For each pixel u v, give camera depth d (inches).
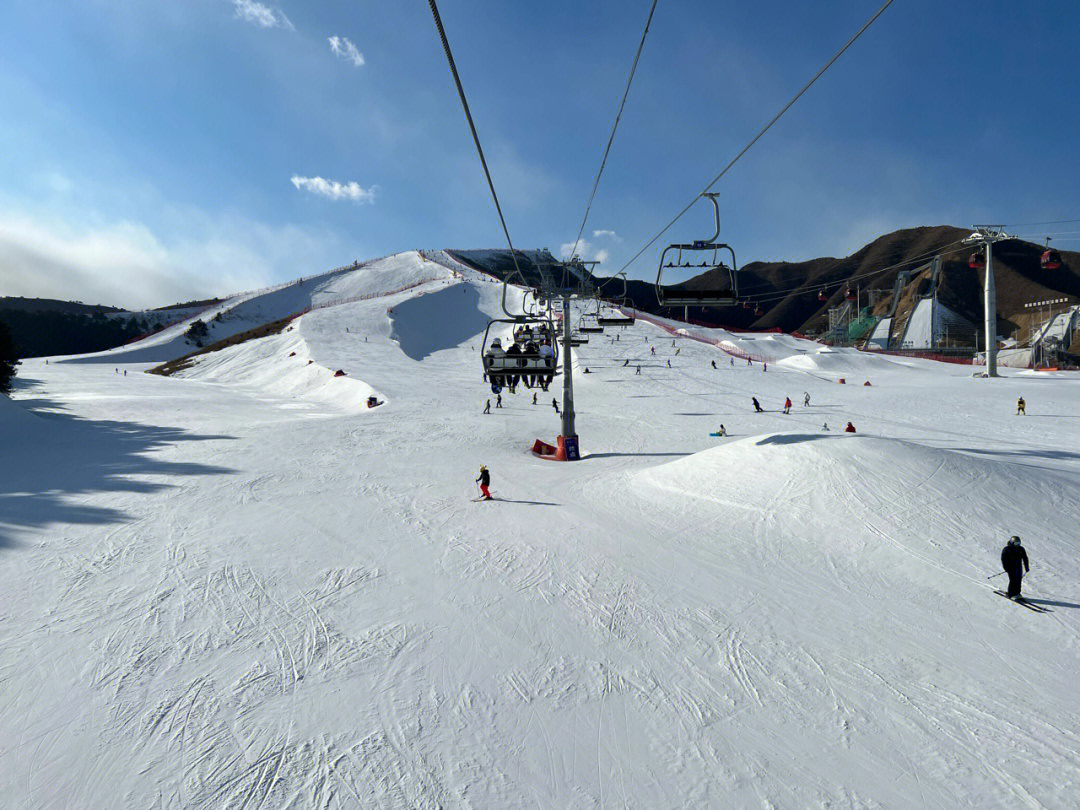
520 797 262.4
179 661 371.2
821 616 432.8
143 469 945.5
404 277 7504.9
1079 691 338.6
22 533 617.3
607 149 469.4
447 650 386.9
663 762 284.4
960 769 278.8
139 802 258.5
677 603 456.4
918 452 706.2
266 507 728.3
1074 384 2351.1
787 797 262.7
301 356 3019.2
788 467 715.4
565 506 737.6
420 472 943.0
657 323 4372.5
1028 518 588.7
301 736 301.6
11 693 335.6
